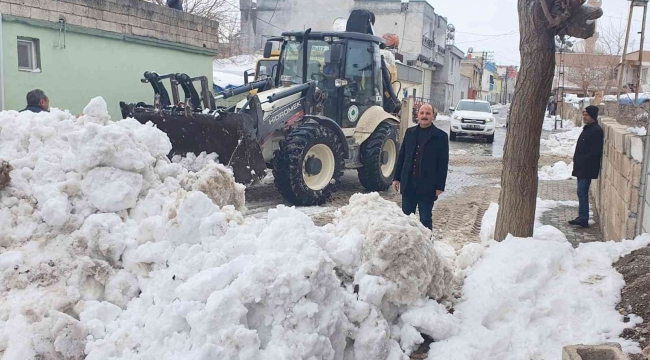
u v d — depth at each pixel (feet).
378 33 138.72
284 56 33.68
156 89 28.78
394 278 12.23
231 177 16.75
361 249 12.58
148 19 36.91
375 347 11.45
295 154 27.45
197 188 15.84
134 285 12.57
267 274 10.77
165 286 11.63
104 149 14.10
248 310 10.69
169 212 12.98
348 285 12.37
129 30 35.53
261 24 132.05
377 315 11.86
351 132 32.73
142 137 16.30
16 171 14.20
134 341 10.88
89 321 11.33
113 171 14.26
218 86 55.62
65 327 10.87
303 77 31.73
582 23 15.17
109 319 11.65
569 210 29.12
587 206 25.48
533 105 15.85
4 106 28.30
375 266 12.25
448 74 166.61
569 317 12.82
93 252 13.00
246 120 25.32
